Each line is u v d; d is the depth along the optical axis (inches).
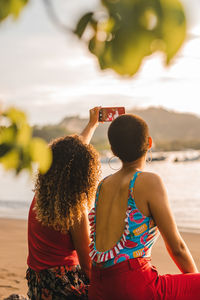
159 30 27.0
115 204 91.7
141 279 87.4
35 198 108.0
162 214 87.6
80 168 100.6
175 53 27.2
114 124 94.5
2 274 177.6
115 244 89.6
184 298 88.5
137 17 27.2
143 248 89.2
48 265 101.7
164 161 2341.3
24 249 241.4
